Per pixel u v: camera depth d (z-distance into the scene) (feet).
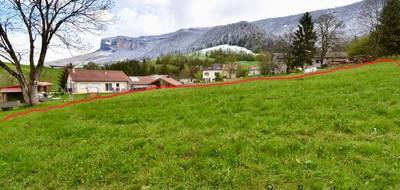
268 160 28.45
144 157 32.60
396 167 24.70
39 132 49.06
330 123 36.83
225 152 31.35
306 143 31.50
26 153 38.04
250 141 33.50
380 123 34.86
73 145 39.60
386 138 30.78
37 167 33.01
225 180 25.52
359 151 28.43
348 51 294.46
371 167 25.03
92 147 37.47
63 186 28.02
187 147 33.78
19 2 92.17
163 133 40.91
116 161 32.04
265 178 25.31
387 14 206.49
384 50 207.82
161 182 26.63
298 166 26.63
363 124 35.27
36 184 28.99
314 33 278.87
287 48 282.56
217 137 36.09
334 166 25.94
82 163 32.45
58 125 52.37
